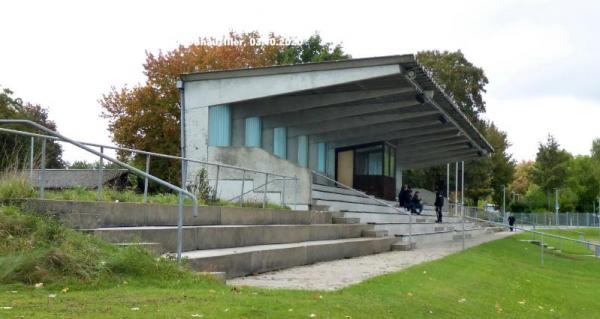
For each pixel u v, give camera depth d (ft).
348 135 110.32
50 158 44.80
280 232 56.39
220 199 63.62
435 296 39.68
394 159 134.41
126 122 141.18
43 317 23.39
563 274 78.38
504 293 49.24
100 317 23.88
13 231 32.58
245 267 43.70
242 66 148.46
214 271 39.34
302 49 201.57
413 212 123.03
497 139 264.31
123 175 54.08
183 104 81.76
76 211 38.11
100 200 43.37
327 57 191.62
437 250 80.64
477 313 38.22
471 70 249.55
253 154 79.20
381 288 39.09
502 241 121.60
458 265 61.11
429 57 252.21
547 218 278.67
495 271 62.54
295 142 100.37
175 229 42.50
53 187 45.55
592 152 374.43
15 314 23.61
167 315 24.86
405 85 80.69
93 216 39.11
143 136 140.77
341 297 33.81
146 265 32.76
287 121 92.94
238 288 33.86
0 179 37.83
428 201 172.65
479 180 247.09
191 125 81.41
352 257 64.08
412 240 88.17
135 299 27.48
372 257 65.10
